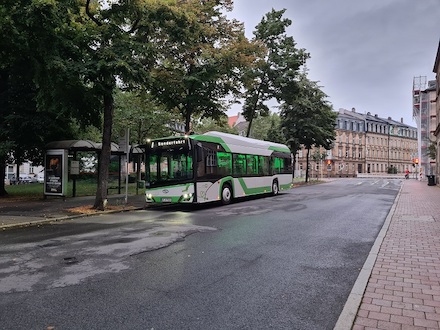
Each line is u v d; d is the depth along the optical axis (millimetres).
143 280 5332
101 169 13984
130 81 12805
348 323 3734
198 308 4285
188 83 18125
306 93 35125
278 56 25375
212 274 5625
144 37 14562
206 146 15297
